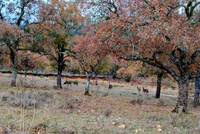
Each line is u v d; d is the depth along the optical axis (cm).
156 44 922
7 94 980
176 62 1005
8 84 1864
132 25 726
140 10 744
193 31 830
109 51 1042
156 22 678
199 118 791
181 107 964
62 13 1908
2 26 1469
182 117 788
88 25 1092
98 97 1519
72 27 1977
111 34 821
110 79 5578
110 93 2098
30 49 1880
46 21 1794
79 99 1155
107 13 934
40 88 1675
